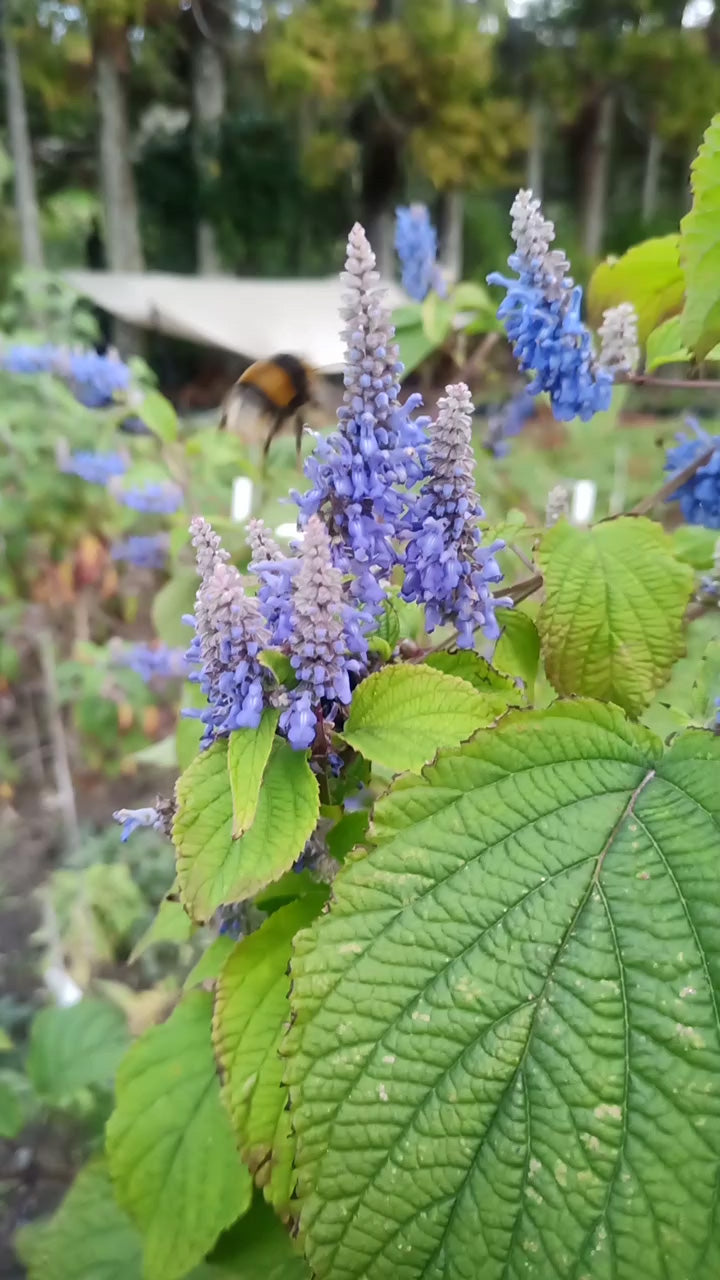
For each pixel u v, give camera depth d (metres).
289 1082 0.12
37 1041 0.39
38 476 0.85
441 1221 0.11
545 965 0.12
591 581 0.20
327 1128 0.12
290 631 0.15
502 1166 0.11
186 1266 0.19
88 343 1.02
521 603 0.25
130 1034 0.41
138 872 0.60
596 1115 0.11
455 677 0.17
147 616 0.94
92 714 0.76
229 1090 0.16
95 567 0.89
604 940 0.12
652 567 0.20
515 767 0.14
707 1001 0.11
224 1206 0.19
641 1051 0.11
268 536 0.16
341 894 0.13
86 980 0.52
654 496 0.23
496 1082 0.11
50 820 0.73
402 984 0.12
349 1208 0.11
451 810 0.14
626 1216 0.10
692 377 0.23
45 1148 0.44
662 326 0.25
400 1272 0.11
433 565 0.17
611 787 0.14
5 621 0.83
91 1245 0.25
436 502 0.17
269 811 0.15
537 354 0.20
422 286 0.38
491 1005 0.12
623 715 0.15
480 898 0.13
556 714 0.15
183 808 0.16
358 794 0.20
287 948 0.17
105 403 0.87
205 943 0.38
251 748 0.15
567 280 0.20
